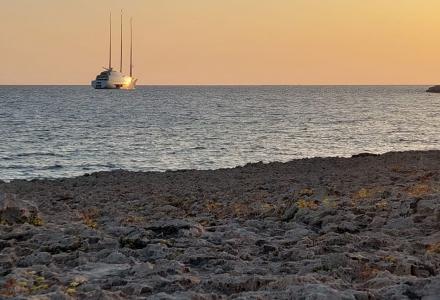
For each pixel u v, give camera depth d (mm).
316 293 6641
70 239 10570
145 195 19641
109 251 9906
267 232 12016
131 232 11539
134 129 72812
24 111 115188
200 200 17688
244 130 70938
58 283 8039
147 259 9680
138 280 8023
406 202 13344
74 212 15125
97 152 50281
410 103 165250
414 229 11391
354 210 13375
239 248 10359
